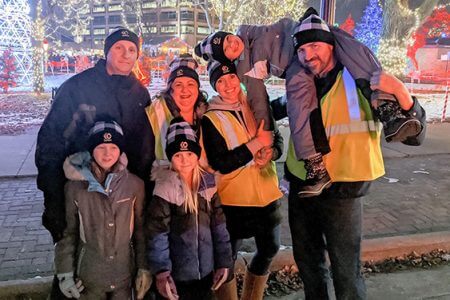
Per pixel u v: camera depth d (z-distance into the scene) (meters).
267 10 25.09
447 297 3.42
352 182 2.42
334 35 2.43
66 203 2.34
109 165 2.36
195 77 2.61
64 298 2.39
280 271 3.72
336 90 2.43
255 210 2.71
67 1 33.53
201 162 2.61
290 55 2.64
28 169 6.90
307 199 2.64
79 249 2.38
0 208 5.23
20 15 21.36
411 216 5.15
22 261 3.90
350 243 2.54
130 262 2.44
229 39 2.62
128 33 2.49
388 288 3.55
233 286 2.77
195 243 2.43
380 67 2.33
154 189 2.43
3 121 11.33
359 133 2.39
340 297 2.62
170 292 2.35
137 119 2.59
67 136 2.43
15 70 20.03
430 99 17.48
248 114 2.72
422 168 7.32
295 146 2.49
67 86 2.46
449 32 25.75
